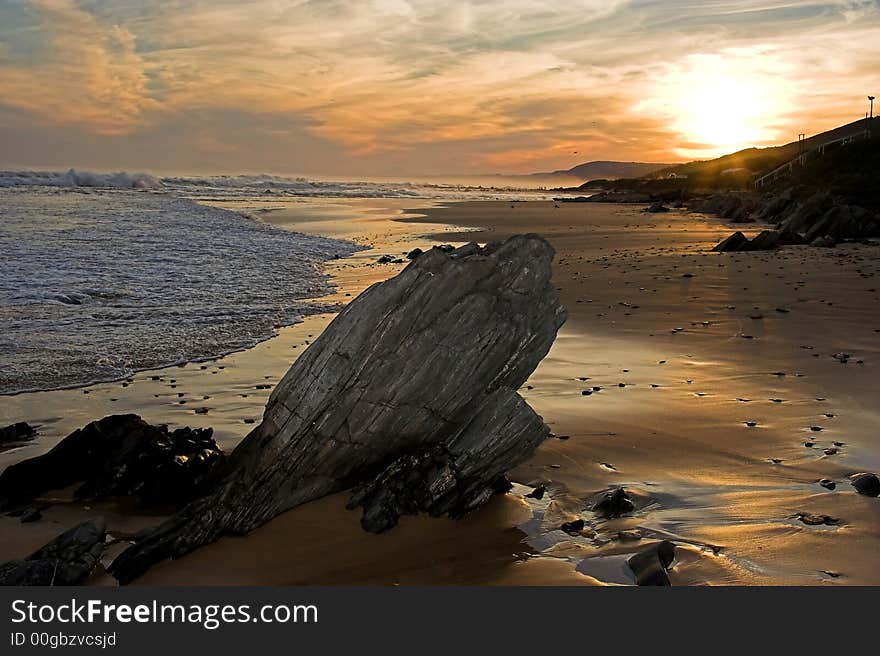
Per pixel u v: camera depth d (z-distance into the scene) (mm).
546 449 9711
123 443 9031
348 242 38281
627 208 75938
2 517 8180
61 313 17812
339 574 7129
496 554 7391
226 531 7797
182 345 15305
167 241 32812
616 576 6859
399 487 8219
